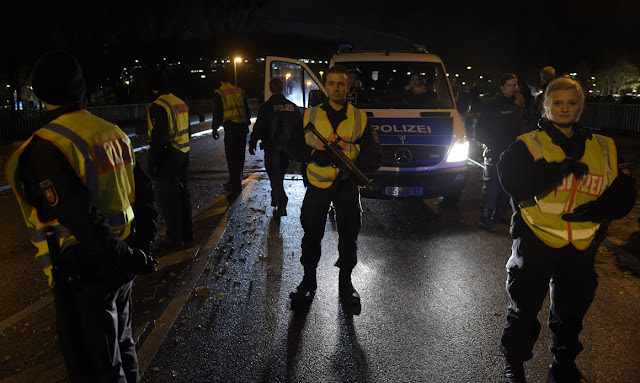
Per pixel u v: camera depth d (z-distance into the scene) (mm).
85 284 2191
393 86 7797
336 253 5426
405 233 6137
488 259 5238
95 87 28641
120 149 2342
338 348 3469
